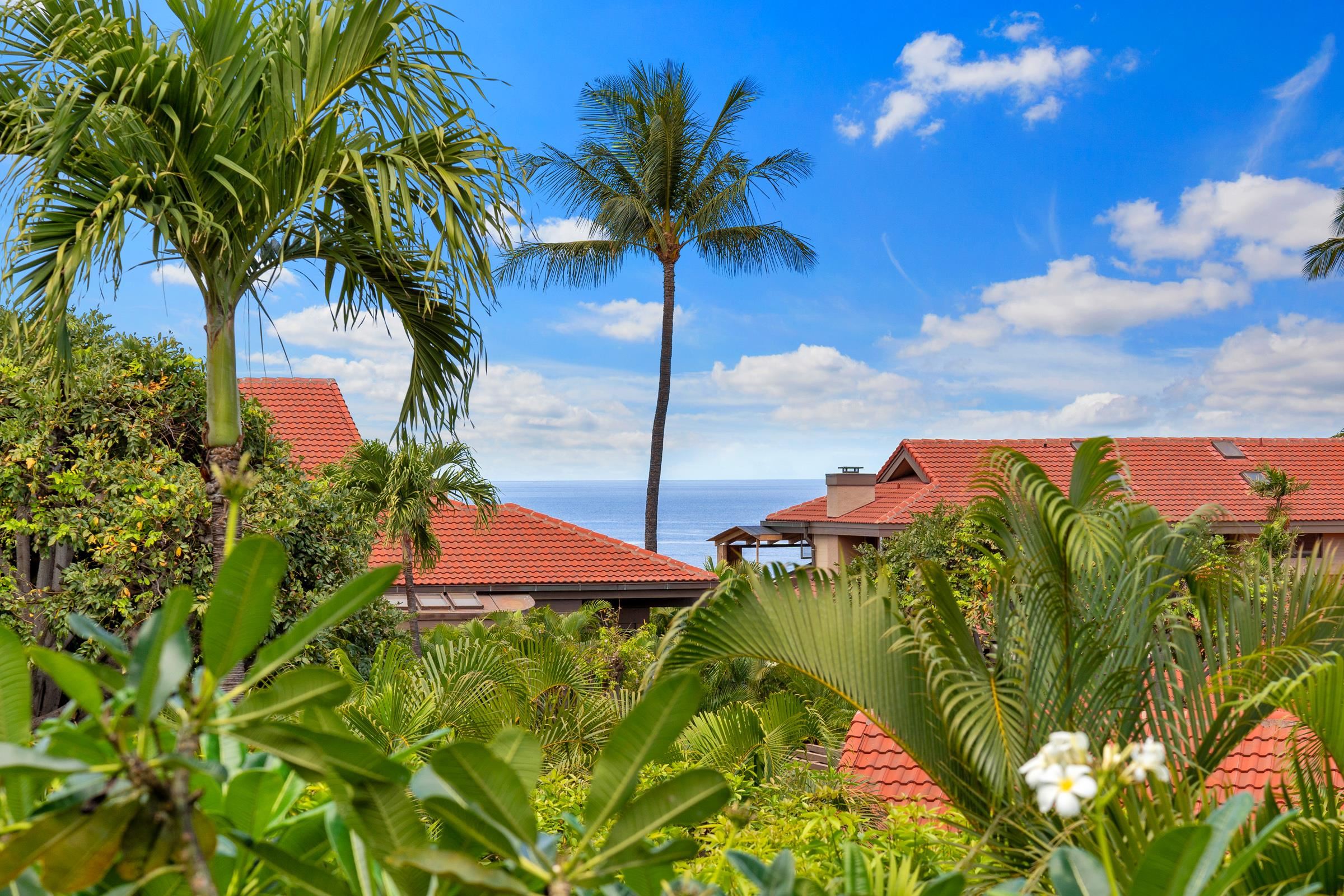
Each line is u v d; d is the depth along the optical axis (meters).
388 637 10.12
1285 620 4.12
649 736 0.96
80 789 0.88
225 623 0.88
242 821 1.29
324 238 6.54
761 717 7.59
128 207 5.35
